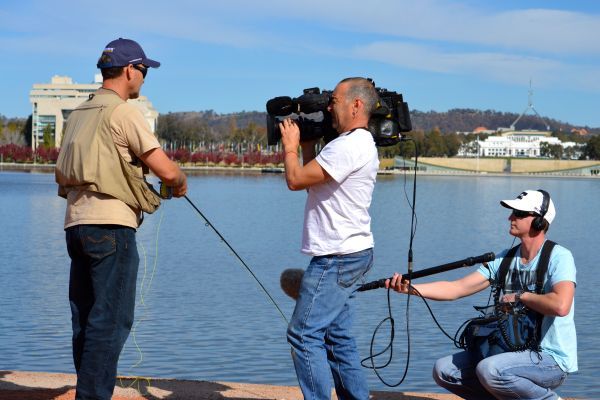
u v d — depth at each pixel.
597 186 126.25
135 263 4.99
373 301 17.25
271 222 45.94
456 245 35.38
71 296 5.16
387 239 37.34
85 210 4.88
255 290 19.16
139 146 4.81
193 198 70.06
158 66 5.15
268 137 5.19
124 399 5.91
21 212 48.84
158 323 14.62
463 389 5.47
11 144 172.12
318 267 5.00
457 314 15.90
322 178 4.90
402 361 11.97
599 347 13.30
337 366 5.25
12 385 6.18
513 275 5.33
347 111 5.02
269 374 11.17
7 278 21.14
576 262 28.72
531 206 5.23
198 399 5.95
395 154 168.00
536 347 5.18
